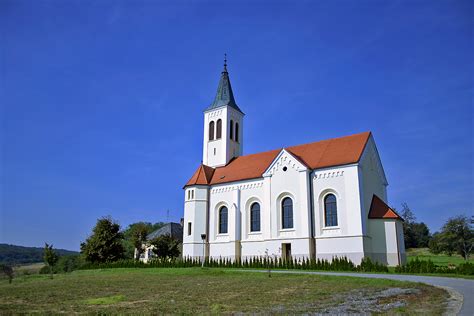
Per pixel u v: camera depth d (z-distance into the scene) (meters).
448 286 22.02
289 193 48.88
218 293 22.20
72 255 84.38
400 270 34.84
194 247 55.81
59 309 17.12
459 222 83.62
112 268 51.56
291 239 47.25
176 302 18.81
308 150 52.38
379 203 46.03
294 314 14.85
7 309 17.30
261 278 30.80
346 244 43.62
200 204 57.47
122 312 15.98
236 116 66.38
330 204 46.25
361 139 48.78
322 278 28.97
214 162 63.53
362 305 16.77
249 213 53.09
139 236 69.50
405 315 13.82
